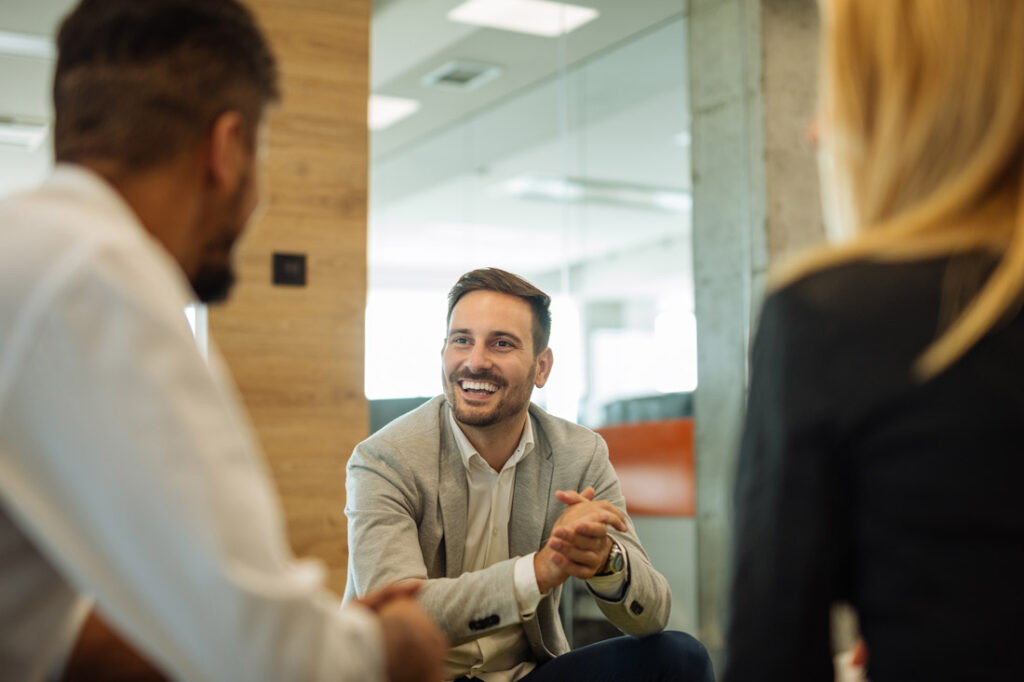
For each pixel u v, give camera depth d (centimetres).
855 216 89
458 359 204
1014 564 75
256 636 82
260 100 103
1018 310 78
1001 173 81
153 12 96
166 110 95
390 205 738
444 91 629
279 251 419
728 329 469
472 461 207
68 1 466
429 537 203
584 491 193
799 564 82
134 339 81
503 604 181
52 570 88
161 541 81
